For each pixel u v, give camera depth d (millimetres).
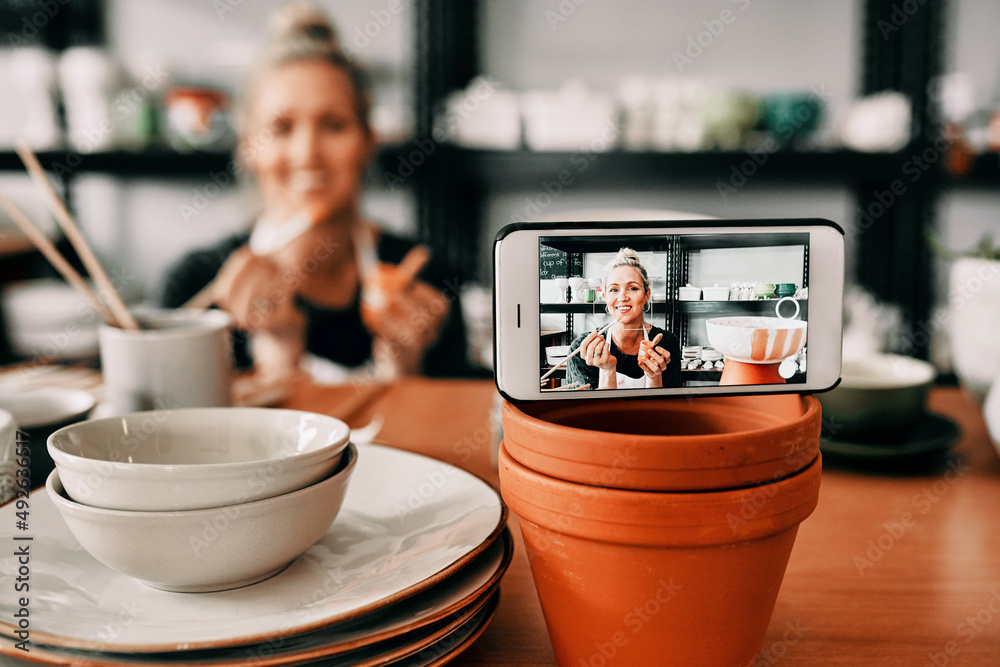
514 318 252
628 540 226
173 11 1885
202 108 1620
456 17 1698
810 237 262
